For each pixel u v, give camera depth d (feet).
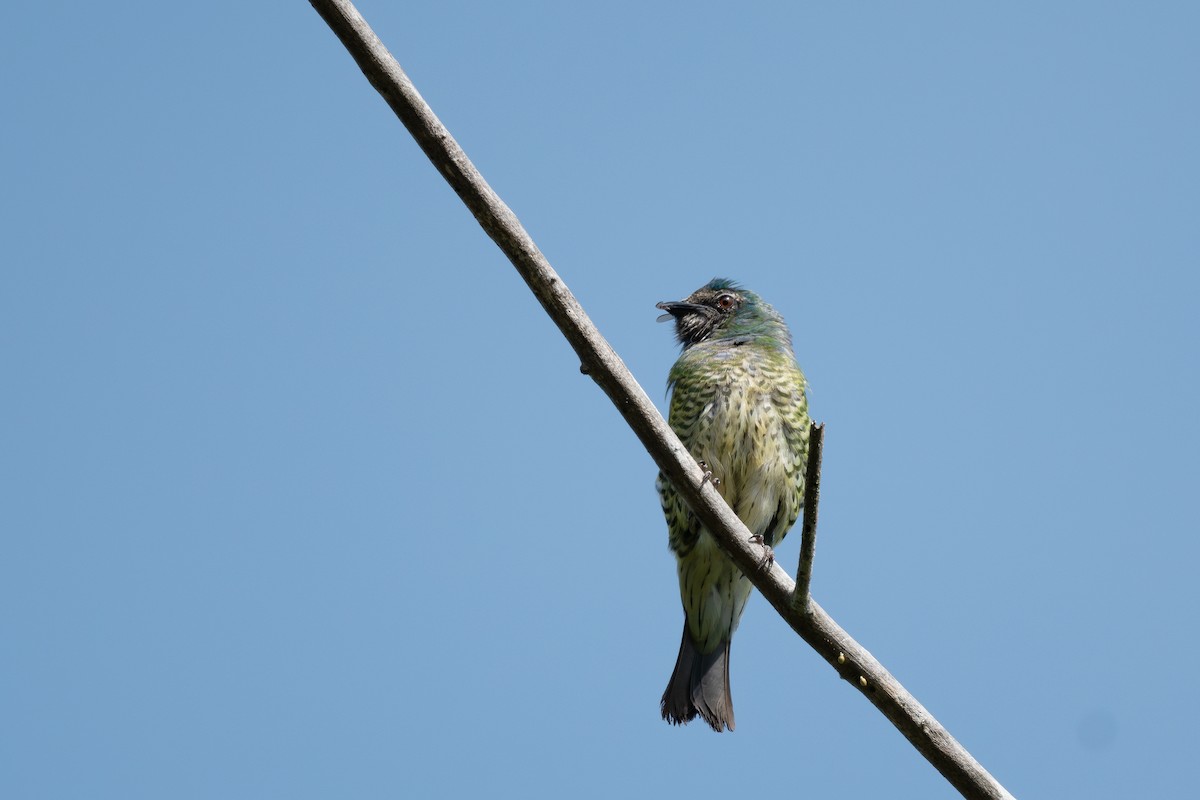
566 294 26.05
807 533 25.04
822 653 26.22
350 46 24.79
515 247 25.66
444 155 25.26
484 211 25.46
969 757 25.20
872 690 25.73
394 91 24.89
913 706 25.49
